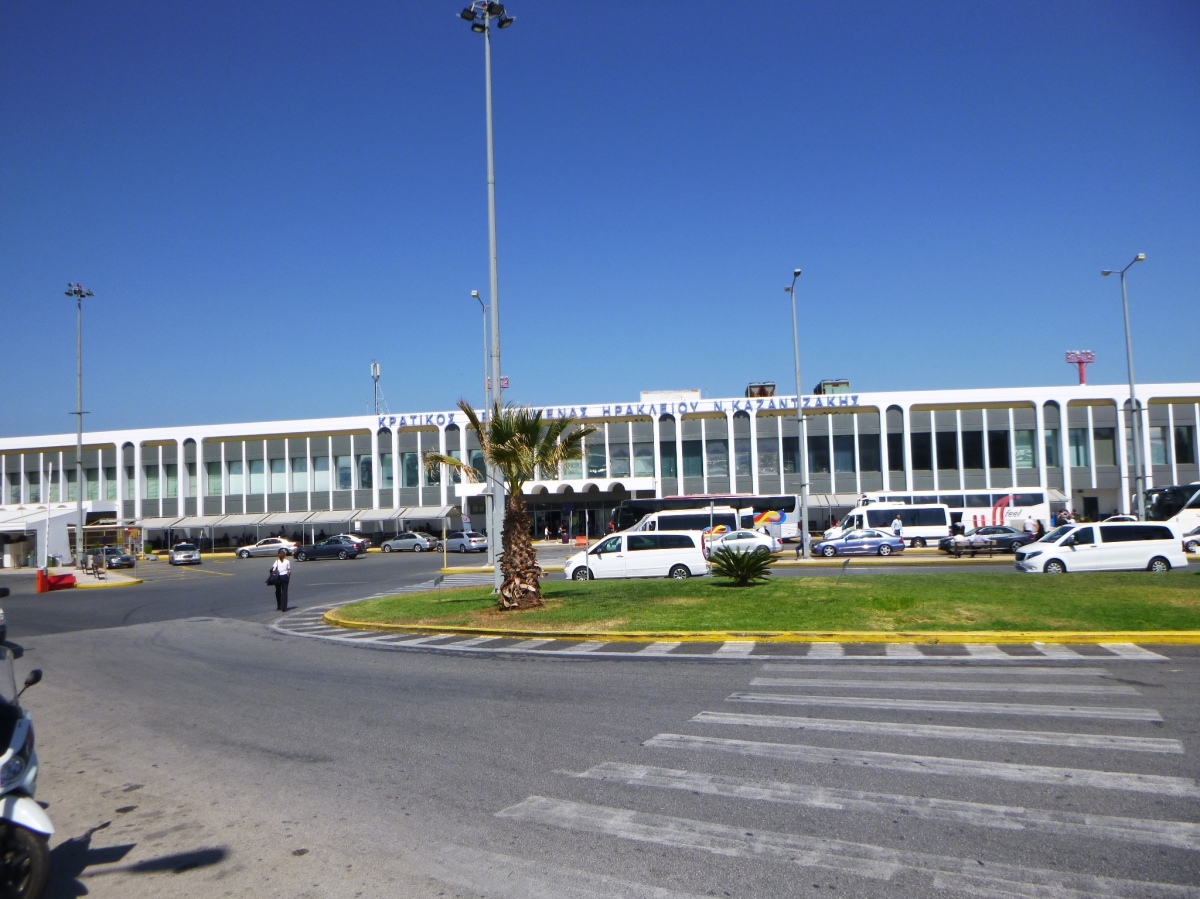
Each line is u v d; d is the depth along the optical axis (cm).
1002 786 709
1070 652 1381
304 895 550
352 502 6662
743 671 1292
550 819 670
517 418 1994
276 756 897
